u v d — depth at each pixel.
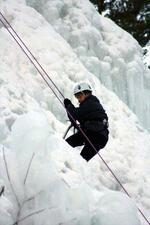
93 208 9.27
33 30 21.61
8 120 13.59
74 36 25.66
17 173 8.78
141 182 19.41
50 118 17.20
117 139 21.08
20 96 15.40
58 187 8.92
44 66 19.83
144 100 27.69
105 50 26.64
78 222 8.75
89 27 26.31
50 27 23.34
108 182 17.70
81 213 8.79
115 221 8.80
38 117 9.52
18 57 18.75
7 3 22.34
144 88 28.42
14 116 13.82
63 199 8.83
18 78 17.34
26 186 8.71
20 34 20.61
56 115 18.67
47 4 25.97
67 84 20.06
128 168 19.66
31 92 17.38
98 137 15.13
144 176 19.95
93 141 15.11
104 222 8.83
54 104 18.67
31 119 9.41
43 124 9.41
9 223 8.27
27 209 8.59
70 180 11.62
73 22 26.27
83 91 15.52
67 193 8.95
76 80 21.22
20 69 18.31
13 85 15.80
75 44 25.61
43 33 21.86
